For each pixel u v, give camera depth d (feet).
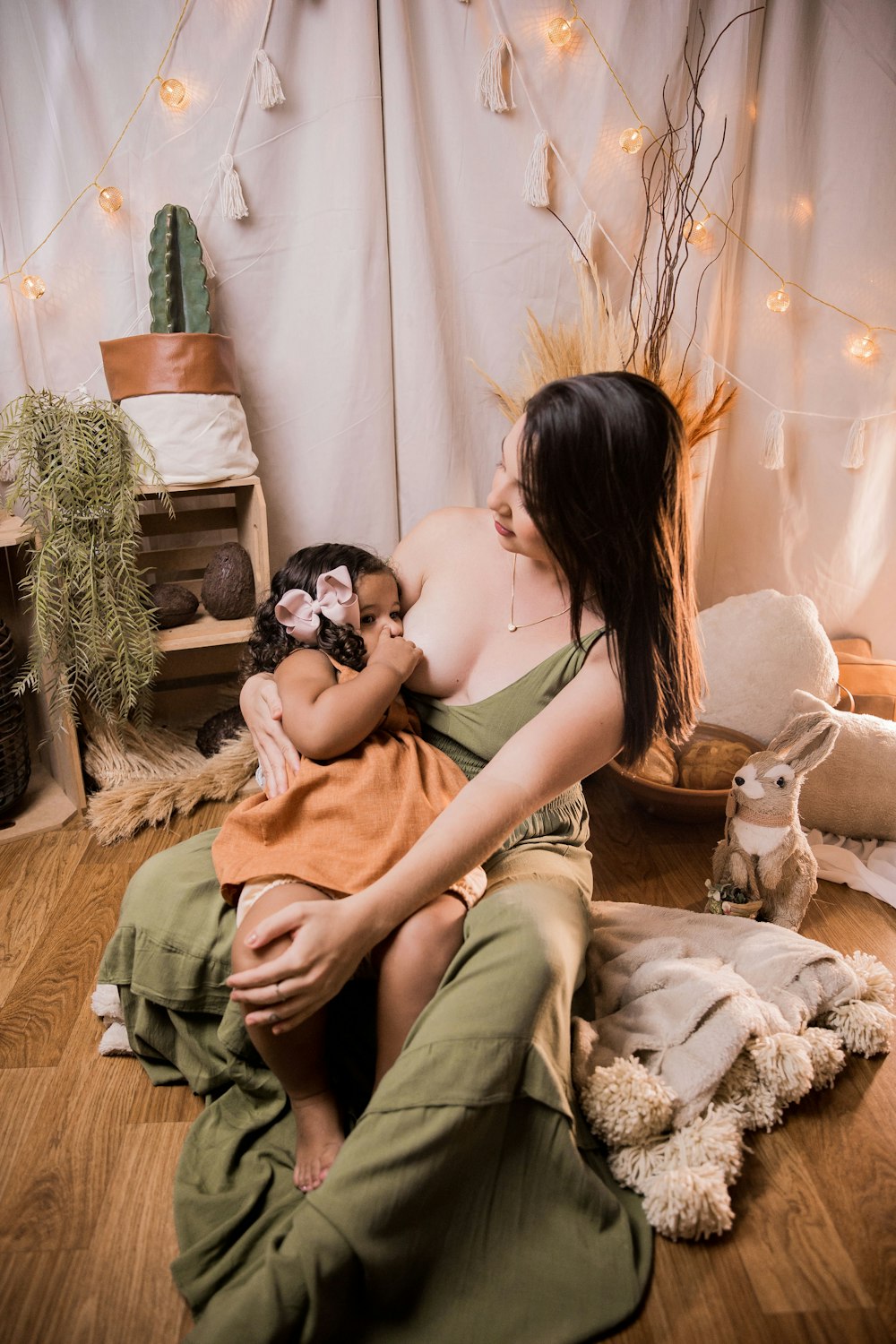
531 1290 3.51
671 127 7.07
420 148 7.03
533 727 4.10
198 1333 3.26
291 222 7.17
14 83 6.57
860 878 6.30
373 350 7.40
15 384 7.07
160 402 6.59
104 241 6.99
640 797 6.89
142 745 7.47
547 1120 3.67
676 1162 3.96
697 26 6.91
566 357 6.54
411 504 7.88
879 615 8.32
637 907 5.61
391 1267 3.37
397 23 6.72
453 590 4.75
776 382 7.66
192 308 6.79
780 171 7.20
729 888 5.63
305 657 4.50
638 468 3.76
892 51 6.84
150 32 6.61
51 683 6.93
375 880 3.89
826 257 7.39
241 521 7.50
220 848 4.13
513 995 3.65
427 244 7.20
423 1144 3.39
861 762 6.55
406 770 4.31
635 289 7.40
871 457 7.79
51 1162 4.24
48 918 5.99
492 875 4.44
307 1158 3.90
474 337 7.59
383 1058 3.95
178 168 6.93
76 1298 3.61
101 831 6.82
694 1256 3.75
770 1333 3.45
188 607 7.29
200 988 4.42
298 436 7.63
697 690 4.36
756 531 8.11
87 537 6.46
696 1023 4.39
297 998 3.45
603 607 4.09
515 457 4.03
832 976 4.87
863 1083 4.64
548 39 6.89
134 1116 4.50
